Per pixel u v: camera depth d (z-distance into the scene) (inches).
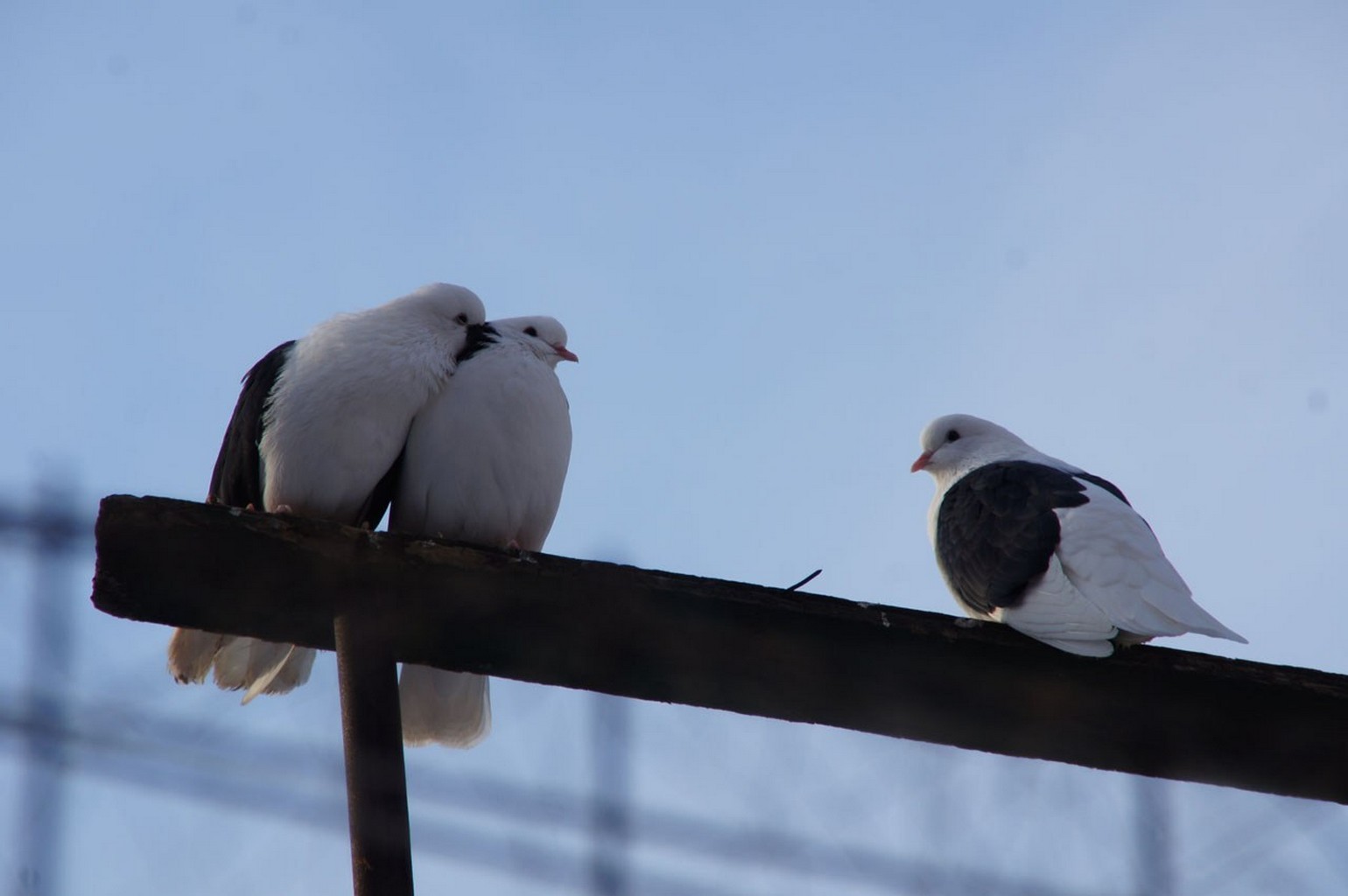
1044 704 380.2
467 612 356.8
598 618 356.2
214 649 459.2
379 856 312.8
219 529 338.6
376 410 457.4
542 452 470.3
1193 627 420.2
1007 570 457.1
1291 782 394.0
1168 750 390.0
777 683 377.4
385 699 352.2
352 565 346.3
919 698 382.3
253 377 478.3
